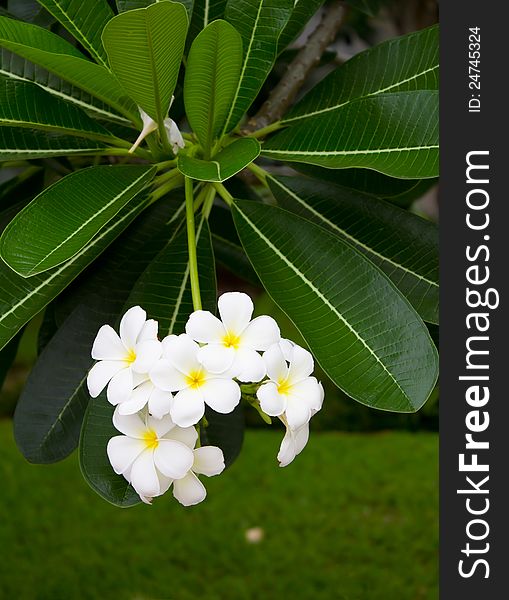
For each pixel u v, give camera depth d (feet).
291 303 3.50
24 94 3.58
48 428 3.77
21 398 3.78
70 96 3.78
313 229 3.60
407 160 3.50
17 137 3.66
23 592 10.74
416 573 10.64
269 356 3.12
